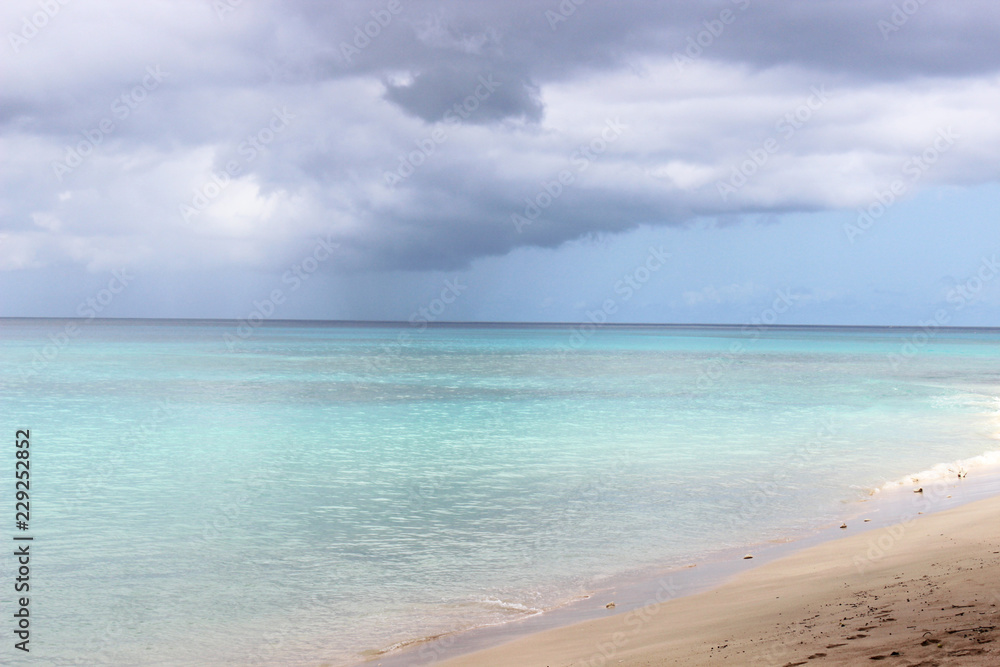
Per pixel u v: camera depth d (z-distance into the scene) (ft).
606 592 39.27
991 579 30.71
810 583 36.06
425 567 44.24
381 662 30.68
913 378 204.85
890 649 22.95
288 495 64.13
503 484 68.59
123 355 275.39
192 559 46.01
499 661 29.30
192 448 88.69
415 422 111.96
